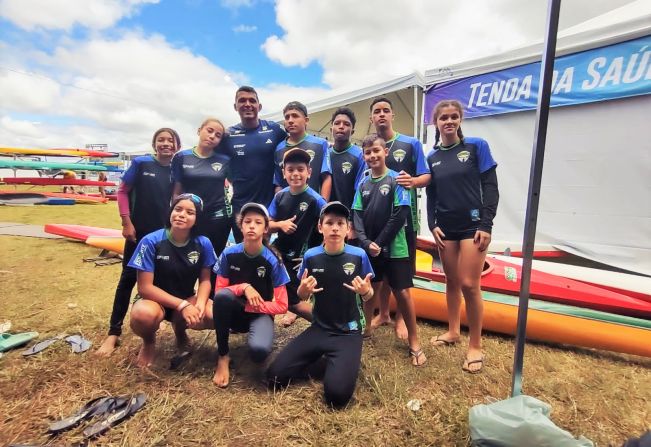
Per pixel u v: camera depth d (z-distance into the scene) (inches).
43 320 116.8
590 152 170.2
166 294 90.5
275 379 82.4
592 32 162.2
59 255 205.3
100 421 68.8
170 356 97.2
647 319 110.7
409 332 98.6
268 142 124.3
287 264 110.2
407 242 105.5
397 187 98.3
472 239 94.9
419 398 80.2
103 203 577.6
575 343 105.5
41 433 66.2
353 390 77.4
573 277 133.0
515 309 112.7
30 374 84.1
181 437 66.6
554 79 176.4
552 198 182.2
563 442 54.3
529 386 85.8
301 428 69.8
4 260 192.5
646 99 154.7
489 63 193.3
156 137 109.9
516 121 190.5
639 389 86.4
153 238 91.1
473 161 95.0
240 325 95.7
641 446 50.3
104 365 88.3
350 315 87.8
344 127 119.6
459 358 99.0
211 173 111.3
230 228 119.7
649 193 156.8
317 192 121.3
